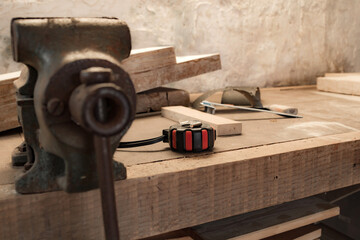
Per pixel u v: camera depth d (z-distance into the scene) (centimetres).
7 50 145
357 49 234
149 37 174
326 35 220
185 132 80
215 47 189
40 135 56
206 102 127
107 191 46
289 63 211
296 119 118
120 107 44
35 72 58
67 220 62
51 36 53
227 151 82
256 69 203
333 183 89
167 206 69
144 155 80
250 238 86
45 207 60
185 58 147
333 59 227
